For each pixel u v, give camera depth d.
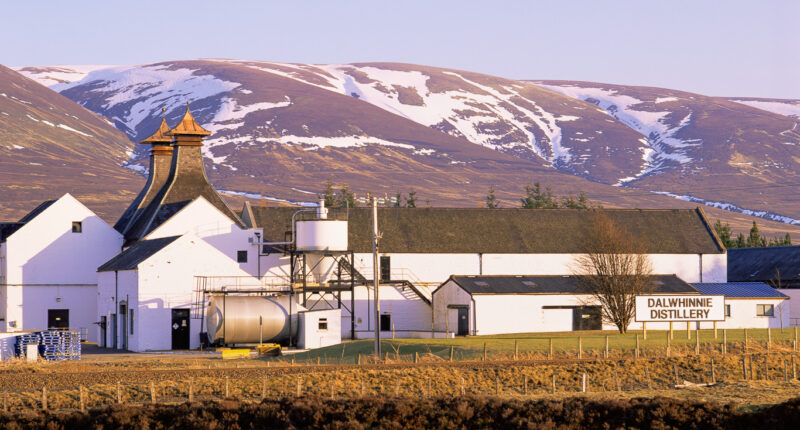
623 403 56.06
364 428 52.88
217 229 119.94
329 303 123.38
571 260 135.12
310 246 119.88
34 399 64.44
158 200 132.50
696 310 99.56
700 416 54.12
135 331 108.62
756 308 128.50
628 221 142.62
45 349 98.31
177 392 67.50
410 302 127.81
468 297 118.75
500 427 53.28
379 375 72.31
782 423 51.97
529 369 75.94
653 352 88.75
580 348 86.56
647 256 126.94
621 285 115.38
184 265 110.44
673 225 143.12
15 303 122.94
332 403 57.44
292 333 109.56
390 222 134.75
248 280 113.94
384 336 124.62
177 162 134.50
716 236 141.75
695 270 137.88
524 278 127.56
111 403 64.25
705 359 80.88
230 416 54.81
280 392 67.50
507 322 118.88
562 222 140.88
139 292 107.94
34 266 124.50
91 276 127.62
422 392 67.88
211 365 87.38
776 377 76.69
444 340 105.38
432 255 131.25
